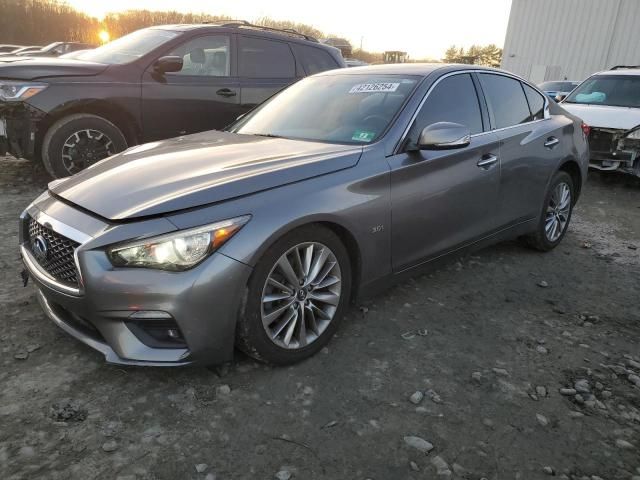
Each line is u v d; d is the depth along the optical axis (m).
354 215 2.89
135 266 2.35
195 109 6.28
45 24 31.39
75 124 5.57
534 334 3.32
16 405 2.41
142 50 6.10
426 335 3.21
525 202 4.29
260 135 3.64
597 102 8.50
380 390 2.66
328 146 3.19
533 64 23.84
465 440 2.35
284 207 2.59
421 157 3.28
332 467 2.16
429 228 3.40
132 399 2.49
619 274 4.46
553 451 2.31
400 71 3.79
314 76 4.30
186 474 2.09
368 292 3.17
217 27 6.46
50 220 2.61
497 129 3.98
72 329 2.64
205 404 2.48
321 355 2.93
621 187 7.95
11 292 3.45
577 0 22.25
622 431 2.46
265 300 2.61
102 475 2.06
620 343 3.28
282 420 2.41
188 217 2.39
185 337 2.40
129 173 2.84
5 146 5.57
